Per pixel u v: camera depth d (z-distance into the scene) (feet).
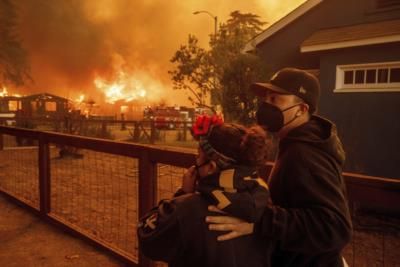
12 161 35.60
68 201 20.06
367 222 14.87
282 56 39.06
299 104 4.74
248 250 4.24
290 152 4.54
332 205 4.07
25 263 11.87
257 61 33.83
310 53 33.35
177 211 4.25
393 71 28.71
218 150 4.17
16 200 18.81
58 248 13.06
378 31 29.01
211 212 4.19
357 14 33.78
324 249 4.13
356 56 30.27
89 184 24.66
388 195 6.08
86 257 12.33
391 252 13.44
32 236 14.21
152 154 10.19
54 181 25.68
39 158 16.14
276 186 4.69
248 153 4.16
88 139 12.61
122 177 27.25
